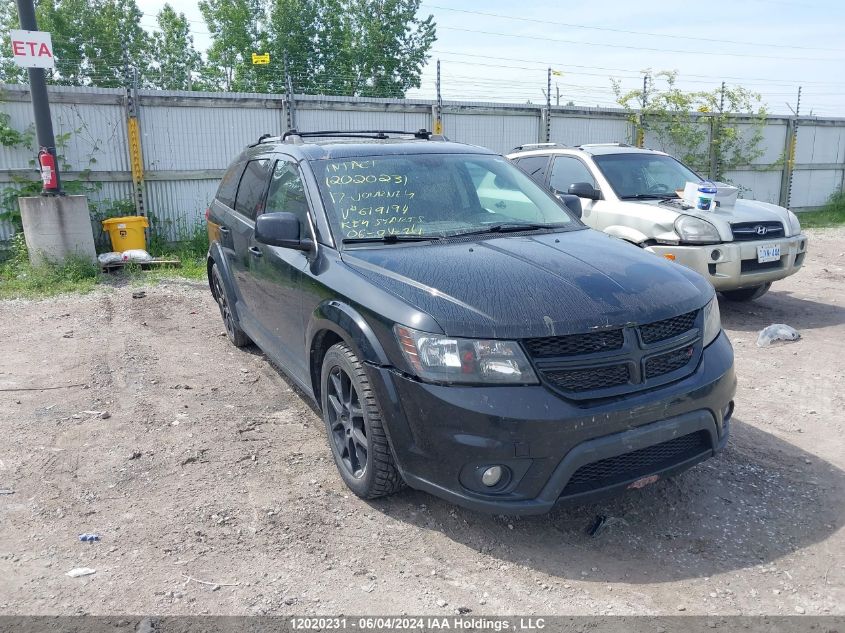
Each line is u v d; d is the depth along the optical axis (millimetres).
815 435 4691
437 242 4039
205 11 31266
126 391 5438
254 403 5219
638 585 3125
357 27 30953
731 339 6934
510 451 3027
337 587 3086
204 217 11922
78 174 10891
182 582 3102
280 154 5105
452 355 3115
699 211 7332
